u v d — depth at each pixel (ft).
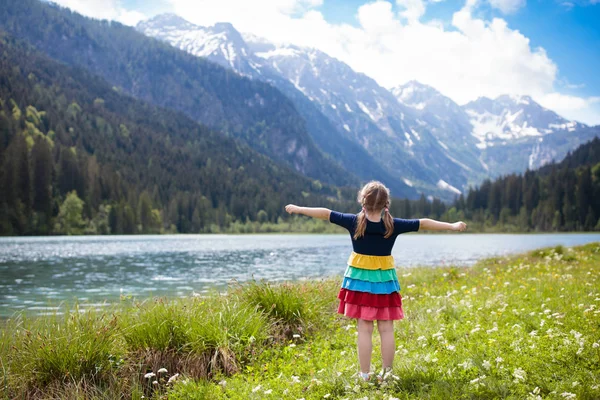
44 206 324.19
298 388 15.83
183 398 16.14
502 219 533.14
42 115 552.00
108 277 72.64
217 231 474.90
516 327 21.16
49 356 17.99
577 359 16.55
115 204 375.04
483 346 18.58
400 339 21.68
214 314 21.76
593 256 61.87
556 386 14.37
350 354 19.56
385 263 16.48
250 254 139.85
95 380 18.16
